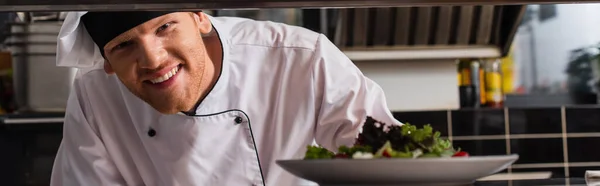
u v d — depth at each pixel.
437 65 3.55
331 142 1.75
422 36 3.43
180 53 1.44
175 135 1.67
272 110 1.73
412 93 3.55
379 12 3.35
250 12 3.36
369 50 3.44
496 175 3.49
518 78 3.63
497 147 3.52
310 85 1.71
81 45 1.51
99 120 1.75
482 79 3.53
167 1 1.19
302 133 1.73
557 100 3.62
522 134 3.53
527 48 3.62
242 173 1.71
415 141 1.22
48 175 3.44
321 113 1.73
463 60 3.54
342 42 3.44
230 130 1.69
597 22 3.61
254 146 1.69
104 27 1.44
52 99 3.26
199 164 1.68
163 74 1.43
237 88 1.69
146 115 1.69
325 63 1.71
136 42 1.42
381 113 1.71
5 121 3.16
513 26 3.35
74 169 1.78
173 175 1.70
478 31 3.41
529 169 3.53
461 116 3.53
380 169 1.12
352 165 1.12
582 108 3.55
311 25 3.38
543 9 3.61
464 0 1.21
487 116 3.53
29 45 3.24
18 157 3.42
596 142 3.54
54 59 3.26
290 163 1.15
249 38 1.73
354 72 1.73
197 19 1.52
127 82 1.48
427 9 3.34
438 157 1.13
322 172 1.15
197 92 1.51
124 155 1.76
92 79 1.76
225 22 1.76
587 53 3.62
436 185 1.17
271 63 1.73
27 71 3.26
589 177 1.44
